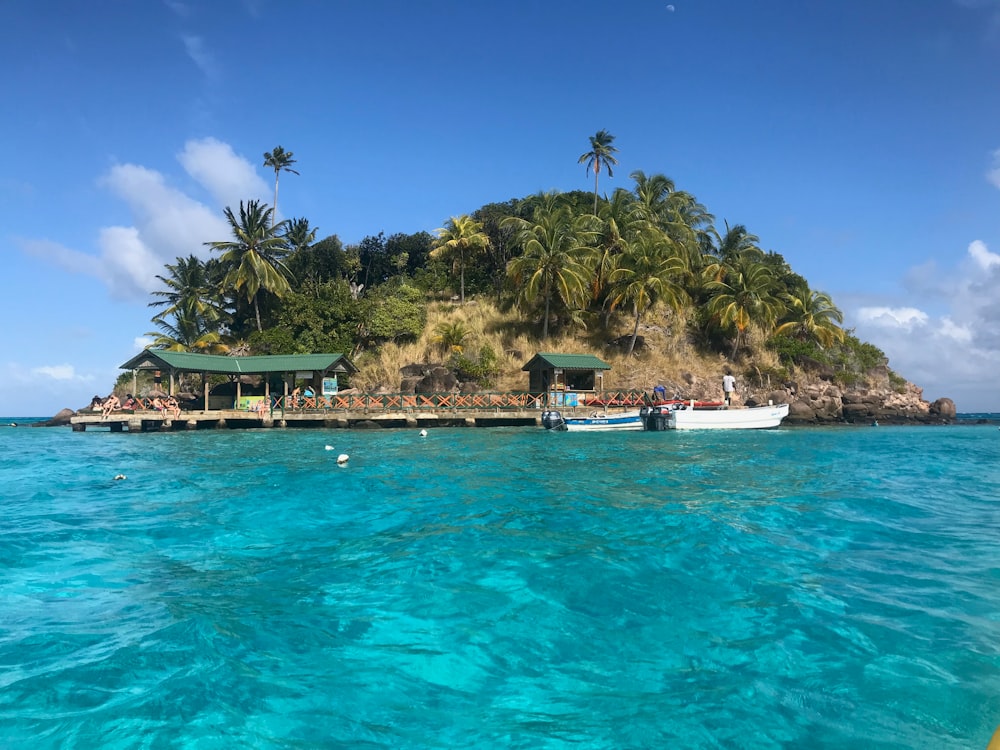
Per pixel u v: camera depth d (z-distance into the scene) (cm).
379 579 761
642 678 502
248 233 5672
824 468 1891
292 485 1505
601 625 612
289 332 5284
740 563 818
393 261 6662
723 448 2591
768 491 1412
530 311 5572
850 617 629
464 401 4409
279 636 585
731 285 5353
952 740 409
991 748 261
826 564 820
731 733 418
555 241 5038
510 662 531
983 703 456
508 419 4241
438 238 6450
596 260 5425
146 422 4316
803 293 5900
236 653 544
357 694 473
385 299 5638
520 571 782
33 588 737
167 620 622
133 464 2081
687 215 6438
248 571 805
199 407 4609
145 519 1135
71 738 401
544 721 434
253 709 447
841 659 532
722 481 1580
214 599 694
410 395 4375
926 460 2202
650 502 1260
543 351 5212
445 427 4109
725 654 546
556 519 1090
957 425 5553
